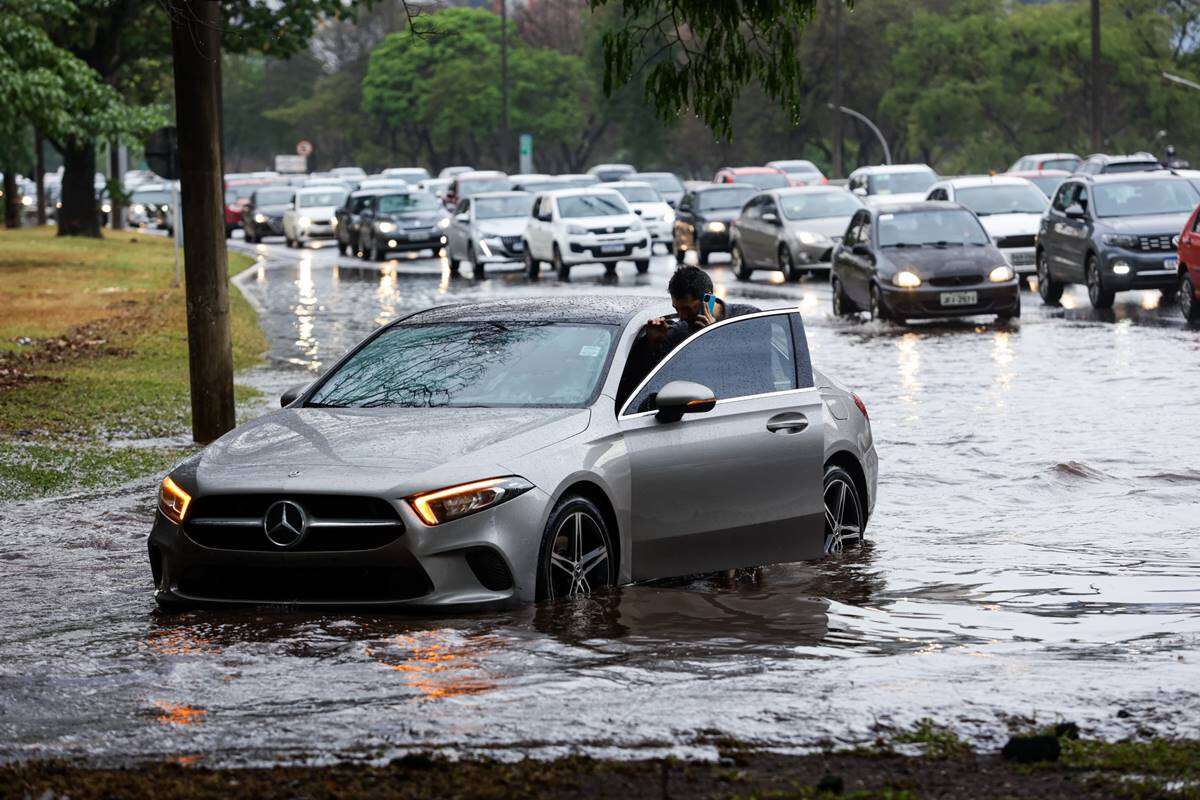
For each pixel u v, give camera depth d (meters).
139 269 108.50
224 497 21.00
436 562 20.23
